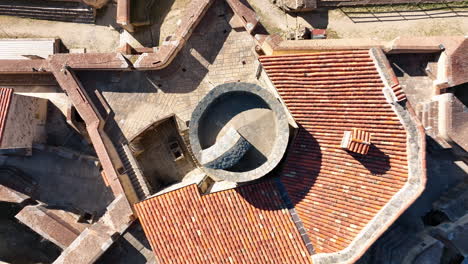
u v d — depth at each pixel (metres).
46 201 21.55
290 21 20.80
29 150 21.44
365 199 14.29
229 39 19.44
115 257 17.58
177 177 21.92
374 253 19.27
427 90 17.33
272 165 14.77
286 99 16.05
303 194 15.66
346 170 14.84
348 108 14.81
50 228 19.28
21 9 22.95
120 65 18.62
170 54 18.47
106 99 19.69
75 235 19.50
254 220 15.49
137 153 21.12
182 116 19.64
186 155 21.72
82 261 16.84
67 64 18.77
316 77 15.20
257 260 14.86
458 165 20.27
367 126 14.49
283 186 16.20
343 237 14.33
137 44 22.67
